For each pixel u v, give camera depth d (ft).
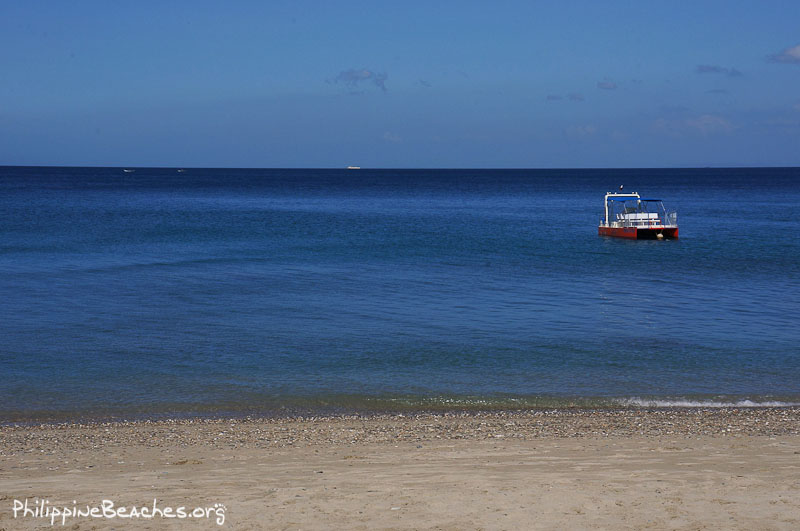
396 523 24.89
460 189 579.07
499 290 107.04
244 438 42.57
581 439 40.91
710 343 73.46
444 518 25.29
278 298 98.63
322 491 28.66
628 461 34.04
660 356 68.28
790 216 270.67
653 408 52.42
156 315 86.53
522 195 474.49
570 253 156.35
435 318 85.92
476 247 166.40
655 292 106.01
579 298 100.68
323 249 159.74
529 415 50.24
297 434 43.70
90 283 109.60
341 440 41.55
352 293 103.24
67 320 83.20
